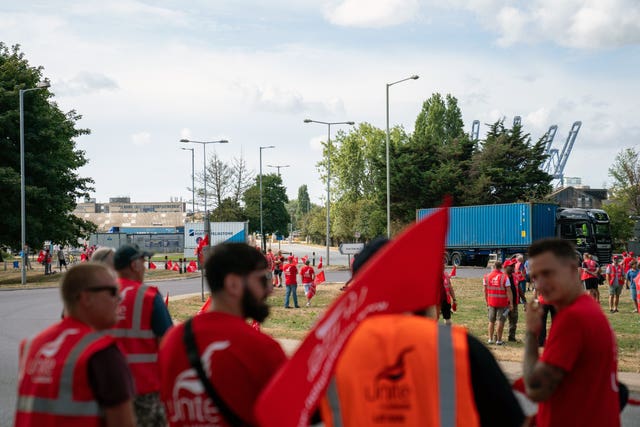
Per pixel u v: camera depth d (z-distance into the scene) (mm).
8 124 40062
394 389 2207
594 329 3203
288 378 2098
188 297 25422
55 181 42781
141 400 4715
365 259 2594
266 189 93375
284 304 24250
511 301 14883
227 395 2787
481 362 2215
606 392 3256
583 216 43781
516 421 2207
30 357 3117
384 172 68750
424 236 1996
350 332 2010
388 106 41188
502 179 63156
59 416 2924
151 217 167500
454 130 92500
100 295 3291
